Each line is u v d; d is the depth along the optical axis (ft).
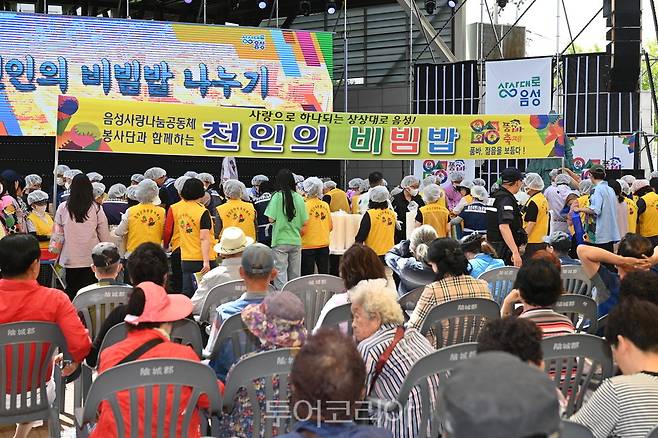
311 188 28.43
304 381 5.90
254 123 28.12
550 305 12.34
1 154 54.08
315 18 70.59
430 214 28.96
